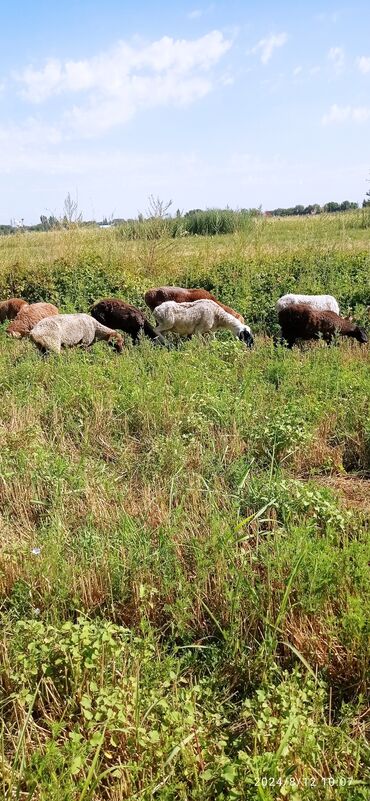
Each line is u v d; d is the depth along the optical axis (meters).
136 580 3.84
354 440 5.93
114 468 5.65
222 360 8.45
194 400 6.67
